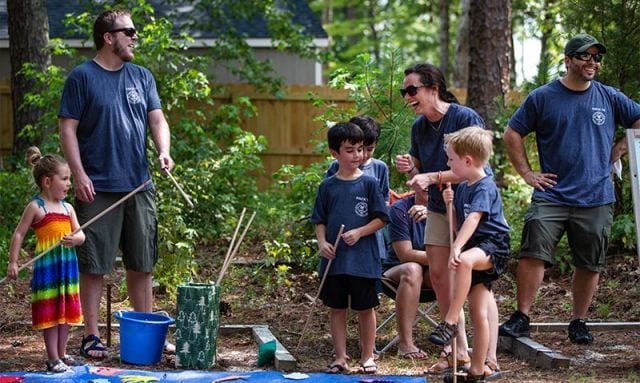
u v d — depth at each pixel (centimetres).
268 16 1736
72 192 1172
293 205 1237
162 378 661
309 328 863
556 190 773
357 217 689
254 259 1151
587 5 1084
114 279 1052
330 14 3541
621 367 721
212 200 1295
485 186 641
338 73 1107
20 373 670
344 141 692
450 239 636
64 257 680
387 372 706
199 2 1811
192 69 1466
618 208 1117
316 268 1071
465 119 686
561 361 716
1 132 1681
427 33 3547
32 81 1500
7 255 1058
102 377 661
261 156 1678
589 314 926
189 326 700
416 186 659
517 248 1079
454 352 626
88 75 732
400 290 752
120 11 744
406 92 692
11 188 1299
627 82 1085
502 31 1359
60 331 691
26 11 1502
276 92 1653
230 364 727
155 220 757
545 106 778
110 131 731
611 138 781
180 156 1384
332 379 662
